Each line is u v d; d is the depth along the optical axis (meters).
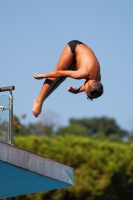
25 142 31.45
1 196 15.77
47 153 31.27
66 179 14.18
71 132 85.56
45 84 12.12
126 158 31.75
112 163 31.30
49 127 78.44
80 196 30.66
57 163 13.96
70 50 11.98
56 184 14.45
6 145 12.41
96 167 31.27
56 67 12.10
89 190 30.70
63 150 31.42
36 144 31.52
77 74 11.55
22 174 13.36
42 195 29.66
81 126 89.38
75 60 12.09
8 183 14.17
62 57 12.03
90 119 94.25
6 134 13.14
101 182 31.02
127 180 31.53
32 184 14.38
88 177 30.86
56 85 12.32
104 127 92.00
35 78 11.77
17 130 28.19
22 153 12.85
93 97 11.59
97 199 31.02
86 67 11.62
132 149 32.47
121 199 31.80
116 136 79.44
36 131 76.69
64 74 11.65
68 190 30.27
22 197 29.47
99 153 31.53
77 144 32.34
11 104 13.20
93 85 11.48
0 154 12.20
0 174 13.28
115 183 31.34
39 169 13.31
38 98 12.23
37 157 13.33
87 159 31.34
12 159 12.54
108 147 32.34
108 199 31.27
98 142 33.03
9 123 13.14
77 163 31.34
